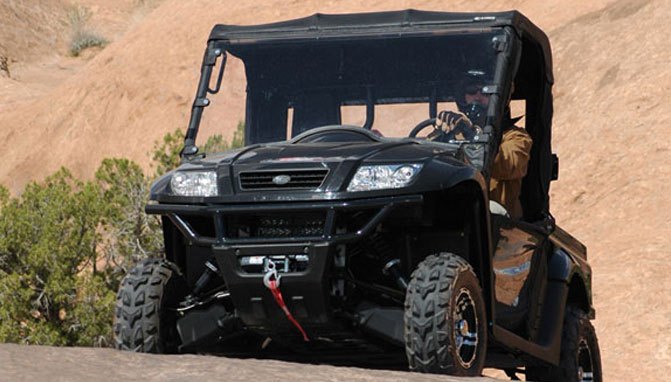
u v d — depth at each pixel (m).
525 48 19.36
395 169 14.73
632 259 38.81
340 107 17.28
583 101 47.91
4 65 99.06
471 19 17.17
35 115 74.25
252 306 14.76
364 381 12.27
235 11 69.25
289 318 14.76
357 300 15.20
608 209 42.22
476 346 14.87
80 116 71.25
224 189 14.89
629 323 35.72
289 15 67.19
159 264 15.63
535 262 18.58
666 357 34.16
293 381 11.96
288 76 17.50
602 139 45.19
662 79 46.78
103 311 34.44
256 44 17.72
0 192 37.53
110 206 36.78
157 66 69.44
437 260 14.62
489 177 16.20
